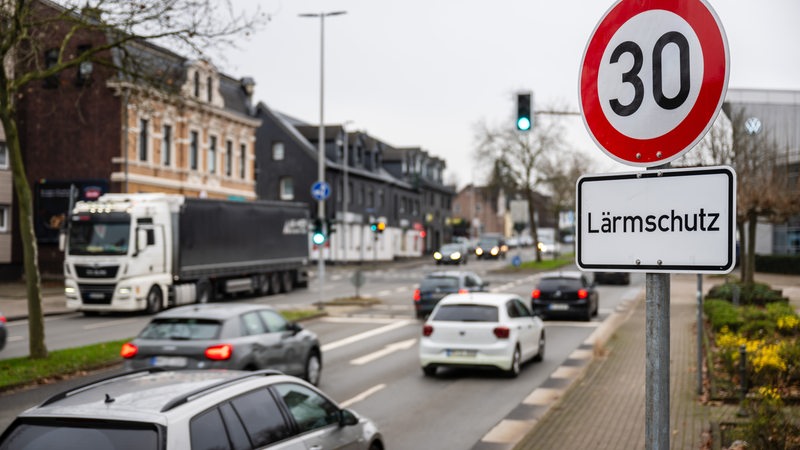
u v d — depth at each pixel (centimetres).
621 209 306
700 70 293
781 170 3083
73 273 2842
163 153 4412
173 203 3038
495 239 8219
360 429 700
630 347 1917
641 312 2944
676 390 1250
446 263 6831
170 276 3012
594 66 317
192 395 534
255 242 3631
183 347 1177
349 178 7038
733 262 285
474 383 1476
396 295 3819
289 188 6625
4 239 4209
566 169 6775
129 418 492
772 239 5891
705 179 292
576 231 315
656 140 302
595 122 316
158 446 481
